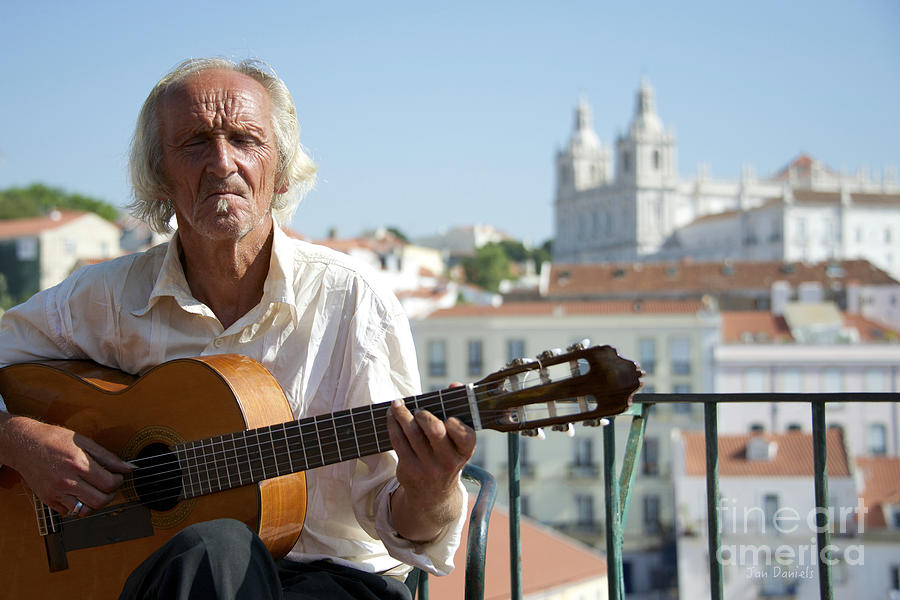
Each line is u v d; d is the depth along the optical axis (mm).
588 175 124188
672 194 112500
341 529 1761
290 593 1563
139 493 1753
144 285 1922
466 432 1407
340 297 1781
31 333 1976
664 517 34438
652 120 112625
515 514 1966
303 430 1631
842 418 33812
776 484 20594
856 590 18359
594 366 1433
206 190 1743
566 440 35844
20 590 1835
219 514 1700
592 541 35344
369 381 1729
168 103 1777
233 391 1693
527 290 69438
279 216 1988
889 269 101312
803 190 102000
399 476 1481
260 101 1803
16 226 64000
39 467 1733
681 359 39531
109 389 1841
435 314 41656
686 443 28375
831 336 43875
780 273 64562
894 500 19406
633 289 66062
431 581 4059
